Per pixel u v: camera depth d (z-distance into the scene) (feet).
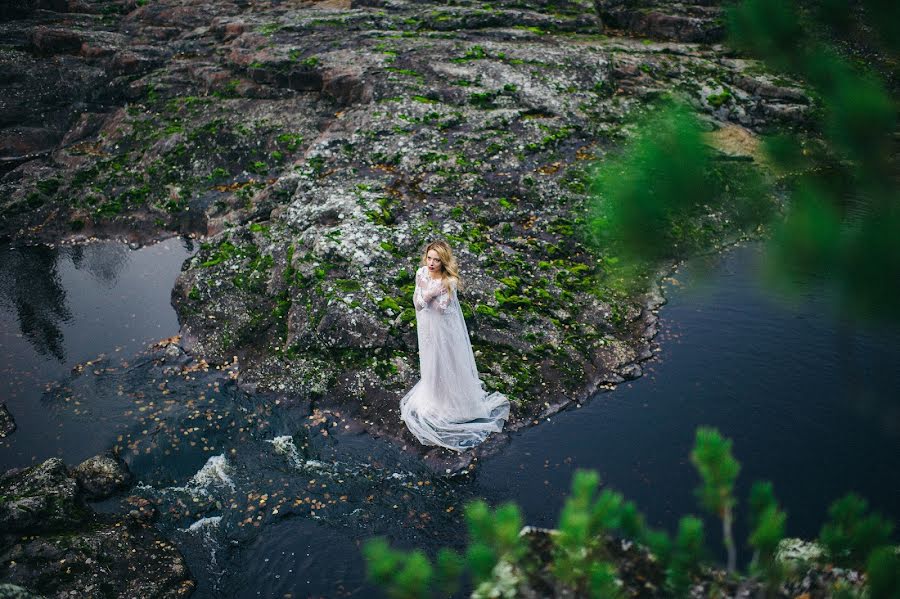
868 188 9.15
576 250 34.63
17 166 50.60
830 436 23.48
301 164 40.93
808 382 26.05
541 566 12.20
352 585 19.43
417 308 24.41
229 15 65.87
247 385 28.32
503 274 32.30
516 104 45.21
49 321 33.68
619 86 47.78
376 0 63.26
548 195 37.76
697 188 10.44
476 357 28.48
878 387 25.27
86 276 38.04
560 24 56.65
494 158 40.24
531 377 27.50
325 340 29.14
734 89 46.73
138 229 42.29
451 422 25.31
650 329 29.86
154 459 24.67
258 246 35.22
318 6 67.36
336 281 30.94
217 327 31.60
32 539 20.45
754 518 11.47
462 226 34.96
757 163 11.23
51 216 43.65
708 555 12.87
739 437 23.72
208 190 43.45
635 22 58.23
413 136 41.91
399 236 33.37
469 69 48.08
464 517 21.57
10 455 24.95
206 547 21.02
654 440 24.08
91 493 22.95
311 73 49.62
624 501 21.45
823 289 9.23
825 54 9.46
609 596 10.61
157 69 55.72
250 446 25.18
